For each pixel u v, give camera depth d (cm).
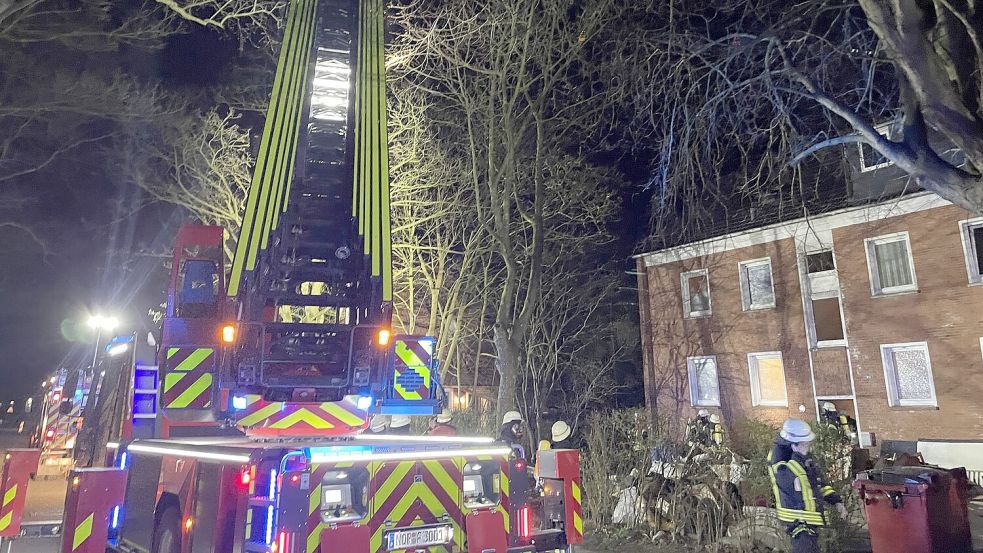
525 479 516
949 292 1489
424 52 1290
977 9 516
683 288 2119
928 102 501
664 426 891
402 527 445
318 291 604
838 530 711
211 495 448
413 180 1575
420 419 1346
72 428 1157
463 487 480
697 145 716
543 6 1211
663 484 780
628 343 2450
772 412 1827
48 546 803
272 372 554
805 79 592
